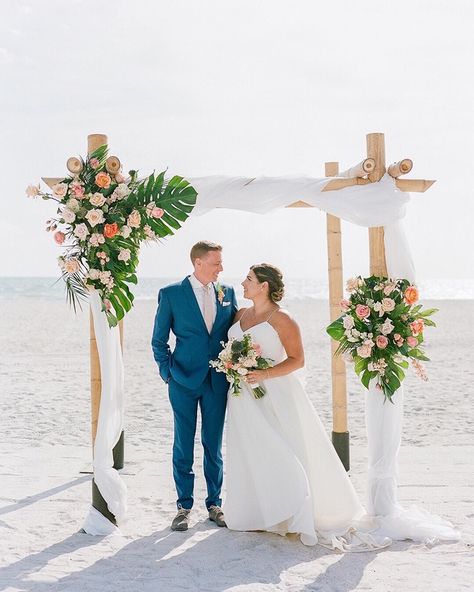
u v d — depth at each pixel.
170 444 7.56
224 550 4.46
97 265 4.72
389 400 4.80
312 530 4.49
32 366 14.07
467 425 8.43
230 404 4.88
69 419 8.92
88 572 4.10
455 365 14.02
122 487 4.95
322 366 13.74
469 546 4.48
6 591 3.82
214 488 5.06
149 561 4.27
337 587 3.86
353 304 4.84
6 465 6.66
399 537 4.64
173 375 4.90
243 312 5.01
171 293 4.91
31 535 4.79
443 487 5.82
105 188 4.68
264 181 4.93
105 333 4.89
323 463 4.83
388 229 4.89
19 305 36.97
